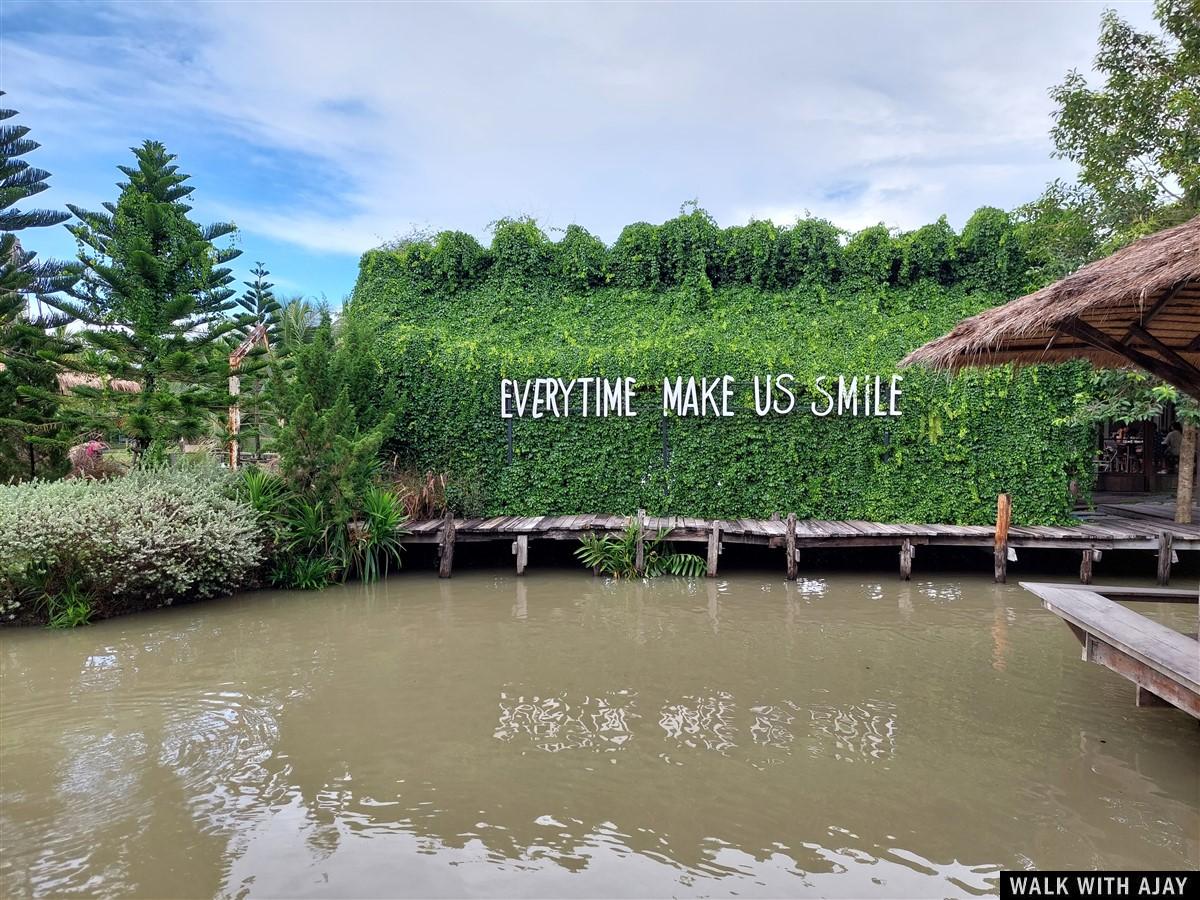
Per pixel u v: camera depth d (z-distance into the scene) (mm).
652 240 14180
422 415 12359
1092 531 10250
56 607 7969
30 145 12781
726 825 4020
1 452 11914
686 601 9070
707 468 11742
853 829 3975
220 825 4004
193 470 10117
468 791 4379
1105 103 10883
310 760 4781
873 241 13750
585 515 11773
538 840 3873
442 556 10305
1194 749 4945
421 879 3525
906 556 10125
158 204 10852
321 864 3645
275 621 8156
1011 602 9000
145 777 4551
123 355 10828
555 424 12078
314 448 10109
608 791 4383
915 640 7473
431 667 6625
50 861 3658
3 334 11789
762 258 13906
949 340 5562
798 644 7332
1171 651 4590
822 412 11539
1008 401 11242
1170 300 5066
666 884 3500
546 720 5441
